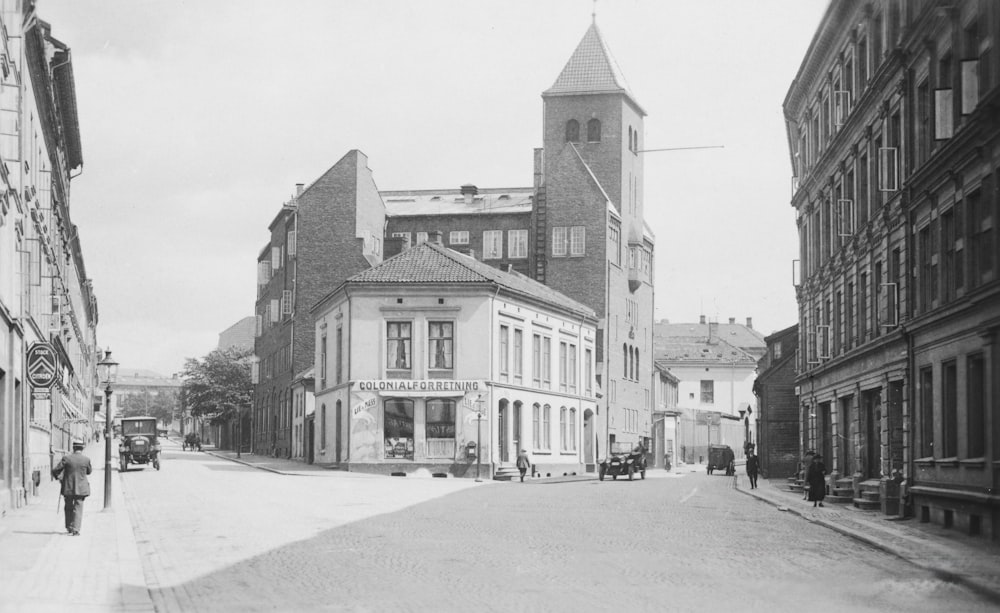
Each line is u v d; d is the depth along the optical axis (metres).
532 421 65.81
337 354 63.72
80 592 14.39
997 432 23.23
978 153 23.89
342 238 80.94
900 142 31.19
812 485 34.53
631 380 91.44
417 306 59.50
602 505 34.12
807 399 46.69
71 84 40.50
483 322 59.38
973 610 13.42
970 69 24.31
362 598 13.89
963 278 25.47
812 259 45.44
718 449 79.69
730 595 14.28
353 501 34.22
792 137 50.56
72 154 52.41
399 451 58.72
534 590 14.59
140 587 14.87
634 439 91.81
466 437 58.59
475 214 90.44
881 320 32.84
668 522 27.41
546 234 85.56
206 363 110.75
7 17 27.06
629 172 91.94
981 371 24.94
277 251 91.06
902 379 30.47
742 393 132.75
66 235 55.81
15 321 27.28
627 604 13.41
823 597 14.28
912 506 29.08
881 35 33.84
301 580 15.62
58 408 49.25
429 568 17.00
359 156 81.62
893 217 31.25
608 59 91.38
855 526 26.12
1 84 25.47
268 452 93.06
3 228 26.09
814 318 45.41
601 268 84.25
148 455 59.25
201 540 21.47
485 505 33.06
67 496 22.12
